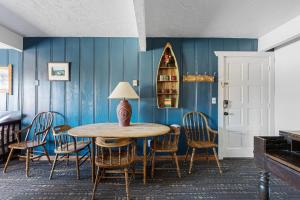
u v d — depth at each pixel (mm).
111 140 2002
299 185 1261
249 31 3084
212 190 2299
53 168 2623
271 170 1546
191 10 2363
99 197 2145
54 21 2740
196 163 3170
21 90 3398
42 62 3387
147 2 2164
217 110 3395
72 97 3391
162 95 3379
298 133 1625
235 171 2844
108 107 3391
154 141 2896
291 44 2996
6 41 3008
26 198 2125
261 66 3424
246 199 2107
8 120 3287
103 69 3387
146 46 3363
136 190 2293
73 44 3385
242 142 3424
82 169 2928
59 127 2830
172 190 2295
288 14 2477
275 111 3391
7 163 2814
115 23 2805
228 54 3395
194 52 3389
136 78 3375
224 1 2154
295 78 2920
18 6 2301
